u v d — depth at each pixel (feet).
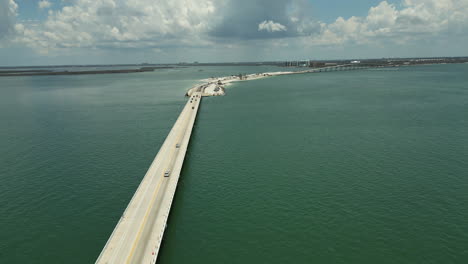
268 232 157.48
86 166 248.52
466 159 241.35
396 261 134.72
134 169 241.76
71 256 143.84
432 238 148.66
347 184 206.49
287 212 174.81
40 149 294.25
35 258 142.20
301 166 240.53
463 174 214.90
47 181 220.43
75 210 181.47
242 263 136.67
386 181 208.74
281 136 326.03
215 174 231.09
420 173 219.20
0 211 180.75
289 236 153.69
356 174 221.66
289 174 226.17
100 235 158.92
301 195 193.77
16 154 280.31
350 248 143.54
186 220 170.50
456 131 318.45
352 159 251.19
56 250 147.64
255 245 148.15
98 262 130.00
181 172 236.02
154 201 179.42
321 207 178.70
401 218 165.37
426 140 293.02
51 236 157.79
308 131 342.23
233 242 150.82
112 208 183.52
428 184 202.39
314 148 282.56
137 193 189.26
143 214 165.48
